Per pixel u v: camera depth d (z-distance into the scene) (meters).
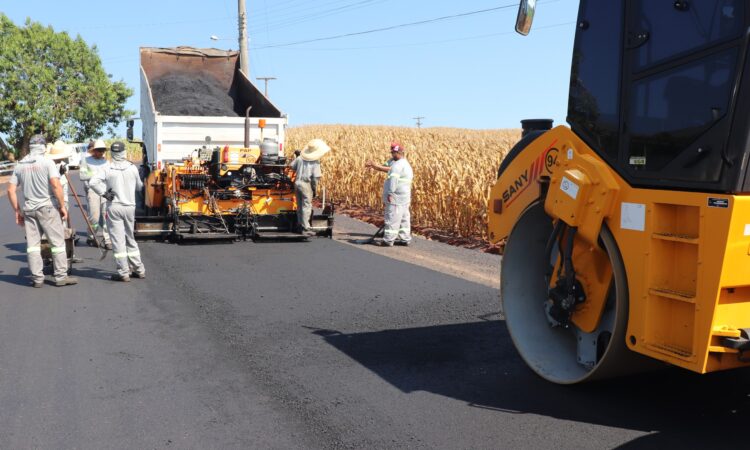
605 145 4.77
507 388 5.30
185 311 7.69
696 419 4.68
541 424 4.62
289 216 13.66
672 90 4.25
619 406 4.92
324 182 21.94
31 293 8.55
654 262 4.34
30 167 8.72
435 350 6.29
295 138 31.42
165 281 9.32
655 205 4.30
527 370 5.71
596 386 5.32
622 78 4.62
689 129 4.14
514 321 5.73
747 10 3.83
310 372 5.70
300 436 4.47
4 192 27.61
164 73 17.23
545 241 5.91
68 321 7.25
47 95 56.19
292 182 13.54
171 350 6.28
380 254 11.62
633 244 4.48
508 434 4.47
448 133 48.25
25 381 5.47
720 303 4.02
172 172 12.84
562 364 5.48
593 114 4.88
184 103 15.34
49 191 8.77
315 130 42.72
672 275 4.28
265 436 4.47
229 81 17.56
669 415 4.75
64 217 9.08
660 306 4.34
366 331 6.91
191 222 12.98
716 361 4.07
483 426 4.60
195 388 5.33
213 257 11.25
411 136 36.00
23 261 10.80
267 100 15.23
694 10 4.13
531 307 5.82
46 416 4.79
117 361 5.96
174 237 12.77
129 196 9.18
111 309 7.77
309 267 10.35
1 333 6.80
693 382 5.38
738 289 4.06
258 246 12.47
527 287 5.84
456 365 5.87
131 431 4.55
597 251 5.05
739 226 3.87
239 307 7.87
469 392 5.23
